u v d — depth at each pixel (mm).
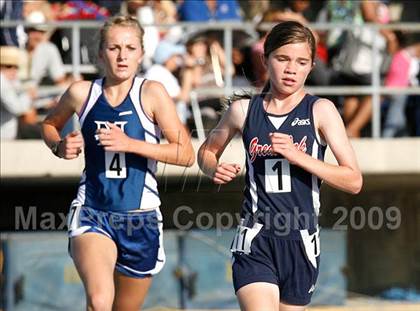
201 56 23812
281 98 12906
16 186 25000
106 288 12750
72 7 25438
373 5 26422
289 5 25500
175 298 21656
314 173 12461
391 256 24234
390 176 24219
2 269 21016
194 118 23250
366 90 24000
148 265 14109
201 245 21859
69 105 13859
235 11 26016
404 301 23484
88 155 13734
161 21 24875
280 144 12383
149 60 23469
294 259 12906
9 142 22938
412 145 23797
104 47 13562
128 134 13625
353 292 23734
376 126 24125
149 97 13648
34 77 23922
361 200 24984
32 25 23062
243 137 12992
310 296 13297
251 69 24000
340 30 25469
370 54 24953
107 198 13648
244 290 12695
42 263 21188
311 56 12719
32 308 21094
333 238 22578
